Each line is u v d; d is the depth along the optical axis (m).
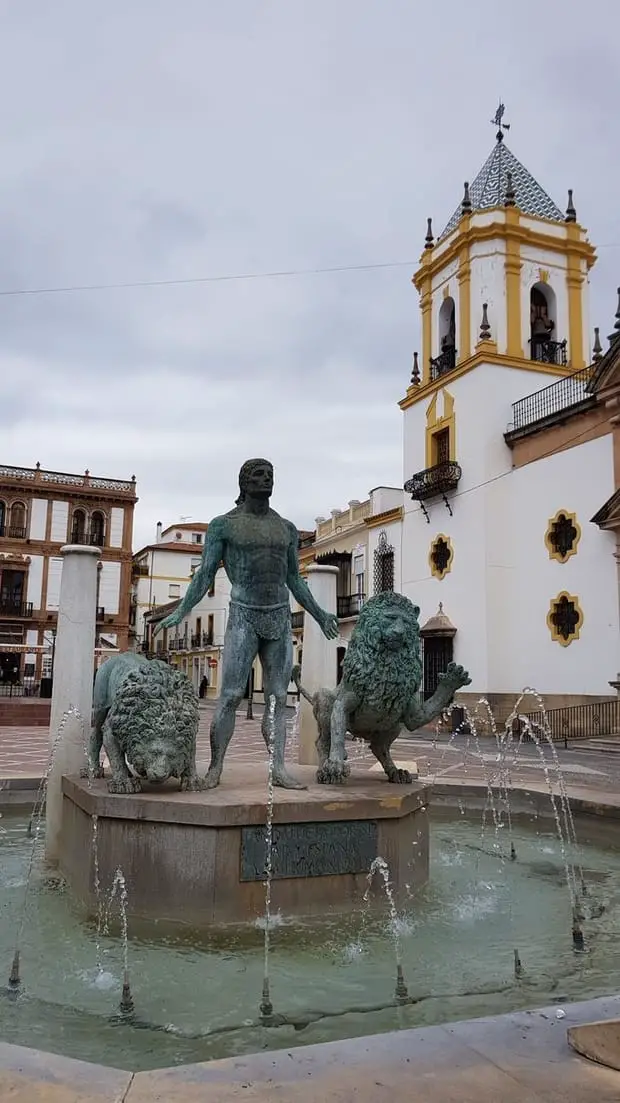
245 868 4.48
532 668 23.55
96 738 5.70
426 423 28.50
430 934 4.42
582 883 5.60
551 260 27.36
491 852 6.63
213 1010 3.33
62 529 48.97
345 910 4.68
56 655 6.15
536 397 25.05
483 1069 2.21
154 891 4.51
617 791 8.73
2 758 13.31
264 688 5.48
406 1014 3.31
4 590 47.44
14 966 3.65
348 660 5.50
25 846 6.63
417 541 28.78
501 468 25.25
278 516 5.64
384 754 5.72
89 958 3.96
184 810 4.48
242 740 18.23
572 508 22.50
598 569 21.45
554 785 8.62
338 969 3.85
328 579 8.48
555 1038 2.41
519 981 3.70
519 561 24.50
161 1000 3.43
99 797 4.65
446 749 17.39
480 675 24.55
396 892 4.85
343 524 36.31
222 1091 2.09
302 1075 2.18
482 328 25.92
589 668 21.56
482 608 24.69
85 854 4.81
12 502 48.25
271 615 5.39
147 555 66.69
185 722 4.96
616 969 3.89
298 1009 3.35
